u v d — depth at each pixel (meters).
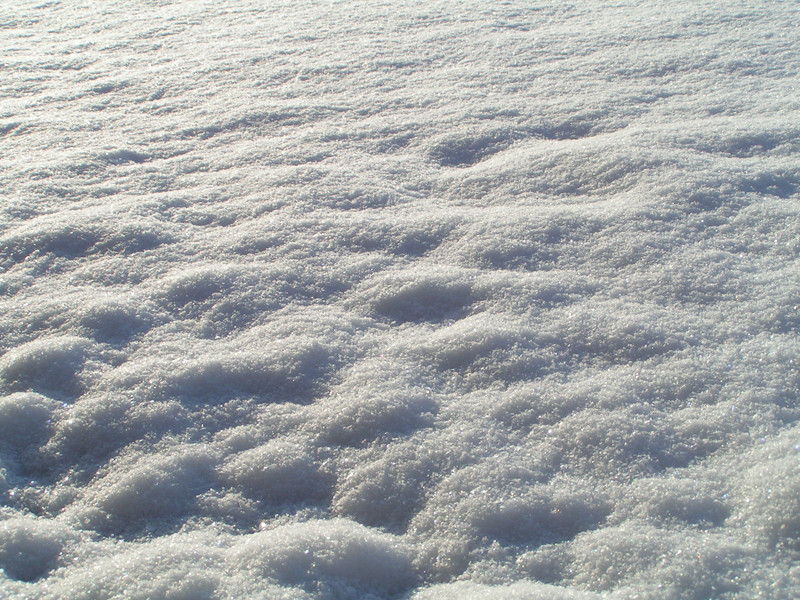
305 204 2.52
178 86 4.00
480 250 2.17
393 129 3.29
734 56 4.14
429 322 1.89
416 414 1.51
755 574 1.07
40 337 1.77
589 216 2.34
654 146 2.83
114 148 3.07
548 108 3.45
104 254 2.19
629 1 5.82
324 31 5.15
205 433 1.47
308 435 1.47
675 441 1.40
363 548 1.18
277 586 1.09
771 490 1.20
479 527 1.22
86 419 1.48
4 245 2.21
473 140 3.13
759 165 2.64
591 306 1.88
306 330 1.81
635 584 1.08
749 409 1.46
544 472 1.34
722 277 1.97
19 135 3.29
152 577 1.10
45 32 5.44
